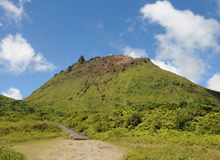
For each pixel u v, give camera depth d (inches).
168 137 1213.1
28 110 3553.2
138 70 7657.5
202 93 6441.9
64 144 1110.4
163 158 684.7
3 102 3587.6
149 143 1109.7
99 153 846.5
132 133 1430.9
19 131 1529.3
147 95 5846.5
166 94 5920.3
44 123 1930.4
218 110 1651.1
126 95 5930.1
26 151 868.0
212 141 1023.0
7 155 730.2
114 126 1721.2
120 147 1011.3
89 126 1966.0
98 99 5964.6
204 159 689.0
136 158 690.2
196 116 1531.7
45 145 1064.8
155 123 1517.0
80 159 734.5
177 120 1464.1
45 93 7278.5
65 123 2620.6
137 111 1903.3
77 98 6245.1
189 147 905.5
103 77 7711.6
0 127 1513.3
